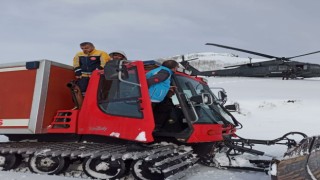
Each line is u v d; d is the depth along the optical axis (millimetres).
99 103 5359
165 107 5699
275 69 25469
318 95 21719
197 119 5410
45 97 5727
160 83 5352
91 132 5328
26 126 5641
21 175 5105
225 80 29453
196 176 5266
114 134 5109
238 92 23484
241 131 11742
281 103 18859
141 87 5066
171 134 5336
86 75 6090
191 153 5539
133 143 5004
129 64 5254
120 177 4883
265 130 11984
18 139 6188
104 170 4984
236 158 5781
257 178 5121
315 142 4266
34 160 5383
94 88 5457
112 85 5336
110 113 5223
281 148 8250
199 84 6422
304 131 11625
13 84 5867
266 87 25578
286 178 3156
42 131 5664
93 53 6141
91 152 4824
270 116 16109
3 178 4875
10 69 5926
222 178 5141
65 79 6168
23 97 5754
